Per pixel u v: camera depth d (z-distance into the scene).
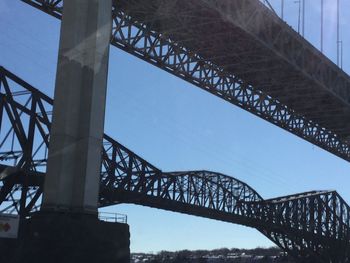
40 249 28.36
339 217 130.62
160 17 47.69
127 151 64.50
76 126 30.91
